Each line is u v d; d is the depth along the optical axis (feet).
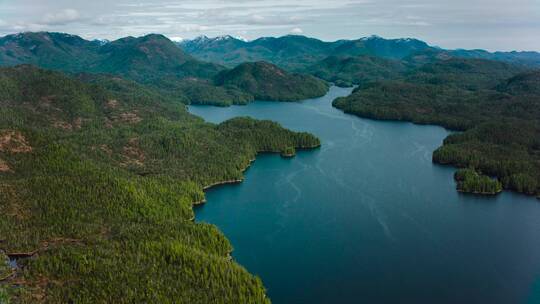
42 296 564.30
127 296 555.69
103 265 614.75
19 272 620.90
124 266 613.93
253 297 588.09
